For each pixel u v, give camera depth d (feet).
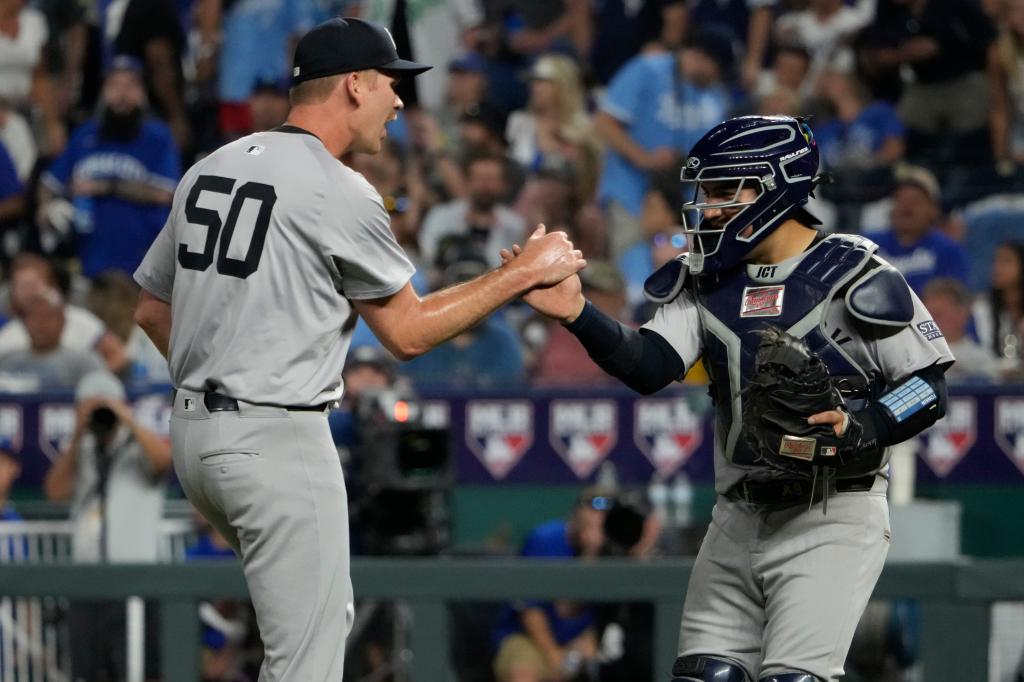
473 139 109.29
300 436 42.14
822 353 42.27
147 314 46.42
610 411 89.51
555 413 90.17
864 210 100.89
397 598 66.03
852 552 42.83
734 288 43.50
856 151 105.70
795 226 43.55
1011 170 100.99
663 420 89.04
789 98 108.37
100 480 79.46
